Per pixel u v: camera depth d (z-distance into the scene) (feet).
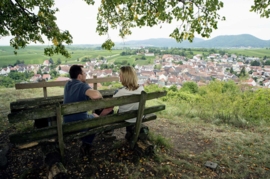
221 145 10.77
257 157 9.20
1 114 13.99
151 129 13.10
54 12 18.97
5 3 14.64
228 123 16.33
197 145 10.77
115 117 7.11
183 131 13.21
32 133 5.41
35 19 16.79
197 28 13.85
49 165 6.04
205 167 8.11
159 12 12.32
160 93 7.98
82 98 6.87
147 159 8.19
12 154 8.05
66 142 9.25
